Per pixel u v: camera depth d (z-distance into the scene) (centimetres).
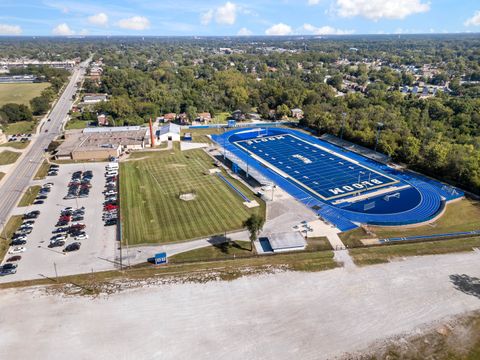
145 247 6825
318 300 5456
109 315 5162
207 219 7856
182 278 5959
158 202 8656
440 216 8138
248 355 4522
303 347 4641
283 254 6606
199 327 4950
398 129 13100
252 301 5434
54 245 6806
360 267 6247
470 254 6625
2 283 5791
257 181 9800
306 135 15150
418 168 11019
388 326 4988
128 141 13112
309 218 7988
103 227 7538
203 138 14550
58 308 5291
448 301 5453
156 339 4759
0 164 11400
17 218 7956
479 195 9194
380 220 7950
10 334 4834
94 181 10006
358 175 10600
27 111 17162
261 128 16312
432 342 4738
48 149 12681
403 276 6012
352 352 4575
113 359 4469
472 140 12144
